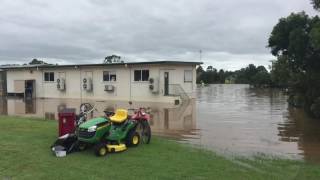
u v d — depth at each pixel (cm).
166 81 3400
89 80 3831
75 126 1226
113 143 1115
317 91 2306
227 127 1814
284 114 2394
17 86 4312
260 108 2816
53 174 881
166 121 2044
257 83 7619
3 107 2984
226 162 1027
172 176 879
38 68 4197
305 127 1809
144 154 1083
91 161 998
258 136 1550
